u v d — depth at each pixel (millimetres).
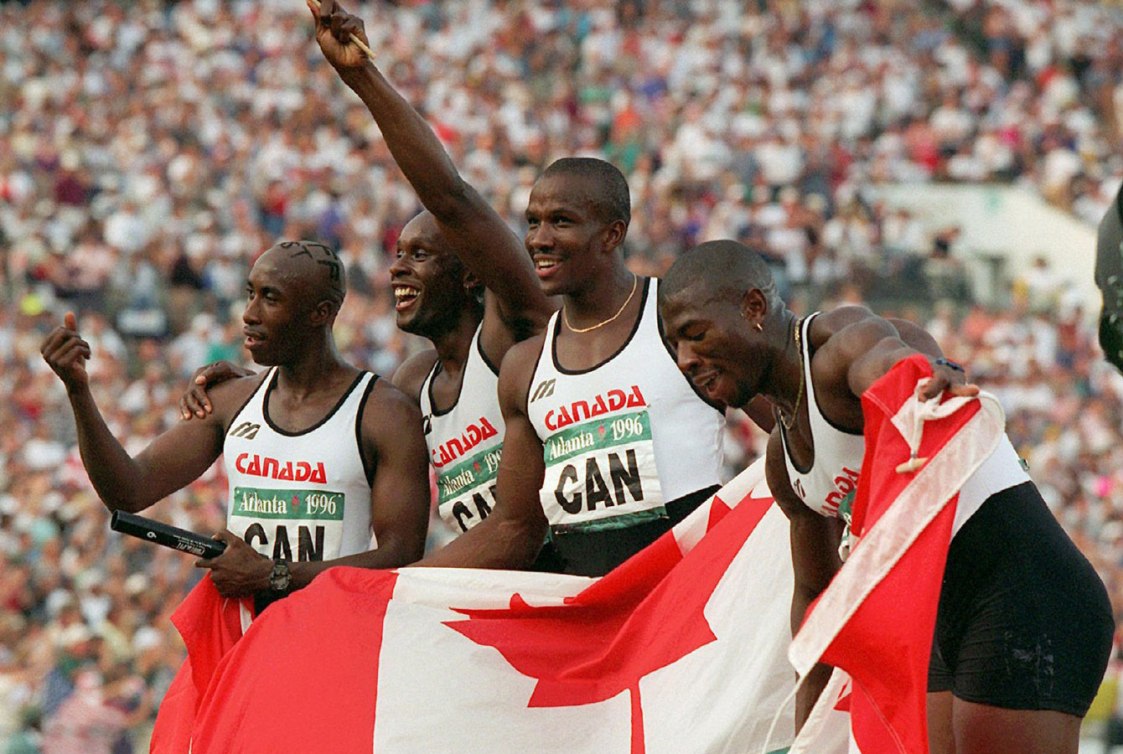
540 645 17672
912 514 13805
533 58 92188
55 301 66812
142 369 63781
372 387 19891
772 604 17078
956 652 14953
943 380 13633
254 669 17469
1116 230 14312
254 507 19734
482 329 20312
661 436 18359
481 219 19391
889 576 13797
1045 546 14508
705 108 88188
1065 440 66250
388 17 92812
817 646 13828
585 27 93312
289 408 19938
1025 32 99812
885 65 93688
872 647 13891
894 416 13719
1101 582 14781
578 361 18594
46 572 47344
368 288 69375
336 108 83125
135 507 20000
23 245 68688
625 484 18375
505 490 19078
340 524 19594
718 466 18703
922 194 86500
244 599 19031
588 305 18656
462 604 17984
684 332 14836
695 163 83312
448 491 20641
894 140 88875
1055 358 74125
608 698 17266
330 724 16859
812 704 16422
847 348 14383
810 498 15430
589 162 18609
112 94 81312
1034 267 79188
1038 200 87375
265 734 16969
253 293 19719
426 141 18969
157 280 68750
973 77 94375
